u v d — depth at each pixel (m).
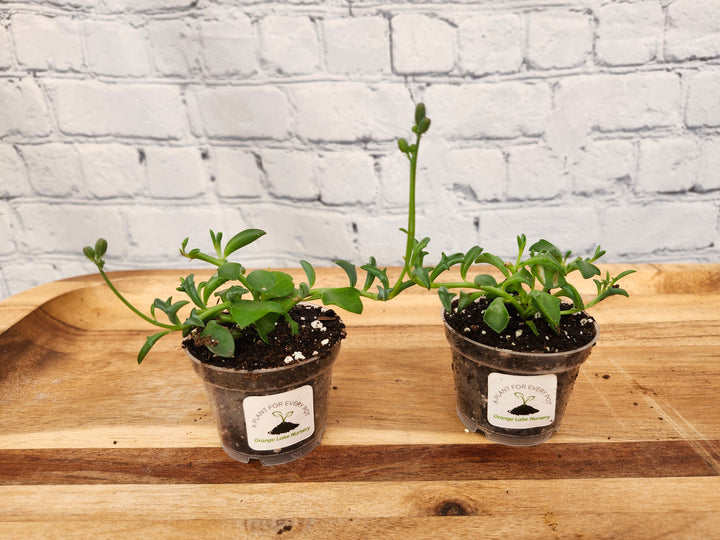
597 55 1.14
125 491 0.66
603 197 1.26
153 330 1.02
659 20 1.11
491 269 1.18
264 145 1.24
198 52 1.16
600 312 1.03
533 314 0.73
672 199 1.25
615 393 0.82
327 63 1.16
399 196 1.27
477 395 0.72
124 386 0.86
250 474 0.69
